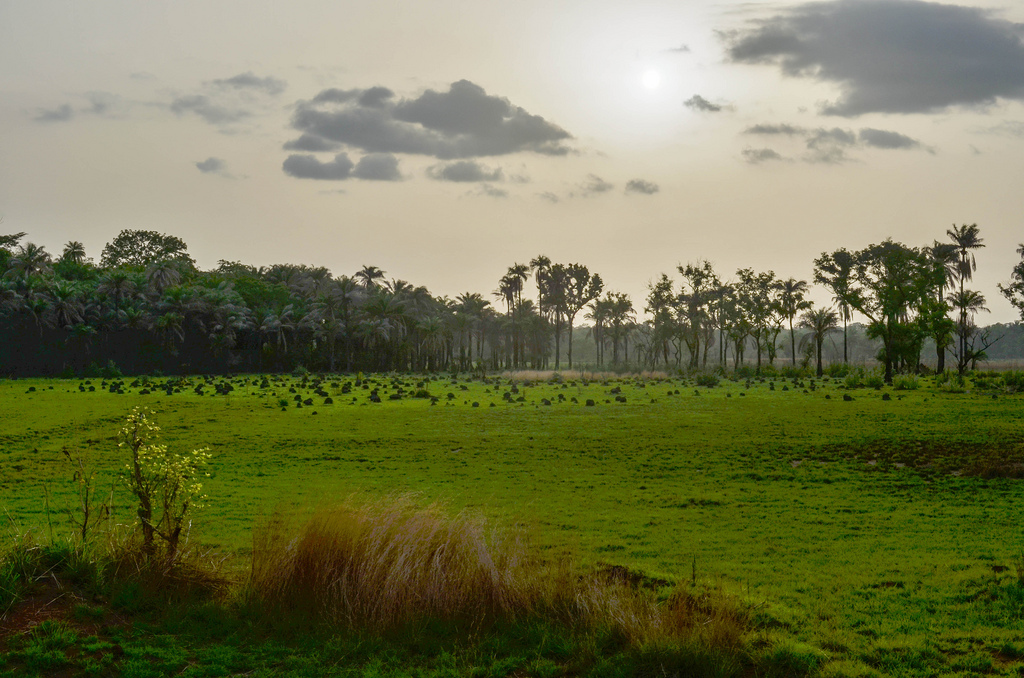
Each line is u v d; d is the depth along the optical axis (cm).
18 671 547
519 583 762
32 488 1819
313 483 1911
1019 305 8038
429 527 802
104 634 634
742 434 2766
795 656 649
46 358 8044
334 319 9931
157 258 12912
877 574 1024
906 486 1820
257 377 7588
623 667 618
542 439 2733
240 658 620
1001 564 1049
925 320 6506
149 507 794
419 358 11162
